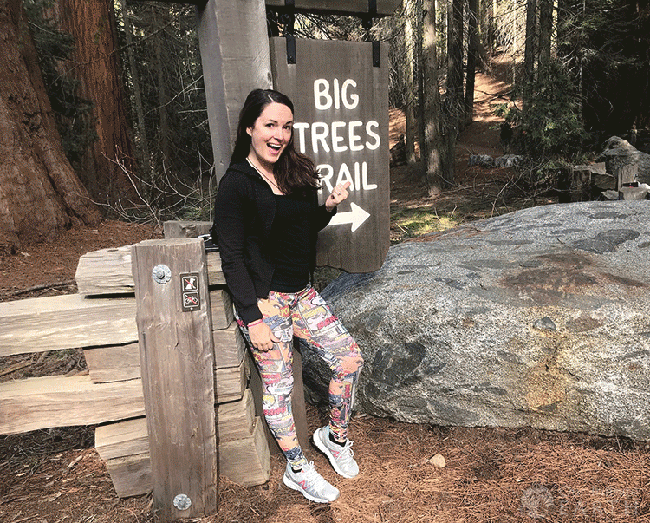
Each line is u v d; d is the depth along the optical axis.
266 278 2.47
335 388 2.75
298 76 2.83
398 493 2.75
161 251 2.34
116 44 14.62
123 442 2.59
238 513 2.63
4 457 3.20
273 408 2.62
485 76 32.22
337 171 3.02
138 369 2.52
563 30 15.70
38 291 6.66
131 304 2.45
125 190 13.34
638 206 4.54
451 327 3.16
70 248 8.68
